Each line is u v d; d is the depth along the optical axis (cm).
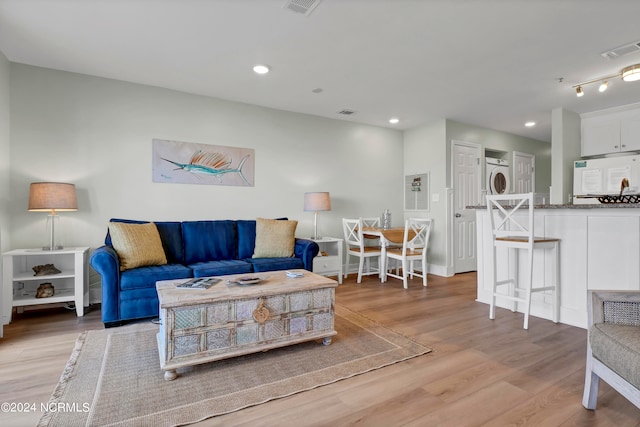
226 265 318
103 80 345
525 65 314
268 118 438
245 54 292
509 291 319
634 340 133
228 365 202
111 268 264
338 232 497
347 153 505
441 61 305
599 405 162
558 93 387
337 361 208
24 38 265
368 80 350
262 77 343
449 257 495
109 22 242
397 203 558
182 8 224
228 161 409
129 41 270
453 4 219
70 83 331
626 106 426
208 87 371
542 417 153
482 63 309
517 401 165
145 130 364
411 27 248
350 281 450
